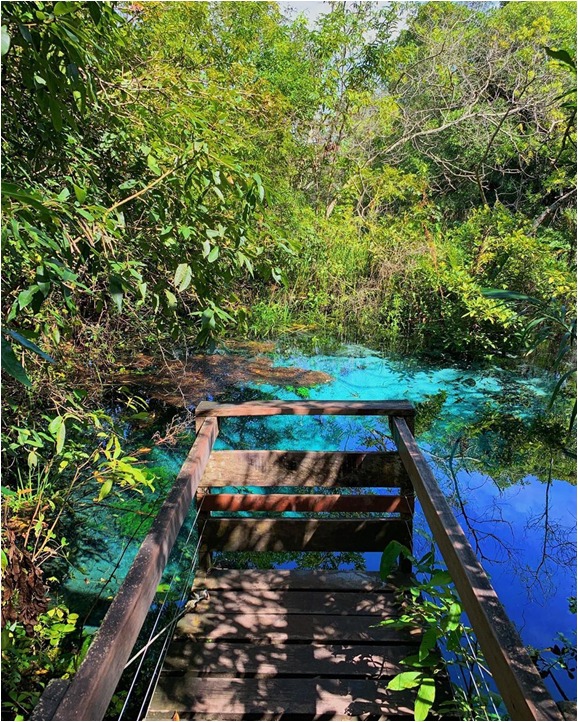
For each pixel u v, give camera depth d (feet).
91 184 7.27
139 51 8.78
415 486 6.51
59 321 8.15
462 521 11.84
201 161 6.38
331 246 26.21
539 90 29.89
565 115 28.55
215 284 7.66
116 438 7.95
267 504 8.36
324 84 31.09
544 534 11.36
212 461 8.25
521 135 30.17
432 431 15.66
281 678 6.56
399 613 7.52
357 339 23.15
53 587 9.19
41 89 5.22
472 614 4.19
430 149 36.83
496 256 22.40
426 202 30.37
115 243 6.71
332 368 19.99
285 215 24.48
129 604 4.13
